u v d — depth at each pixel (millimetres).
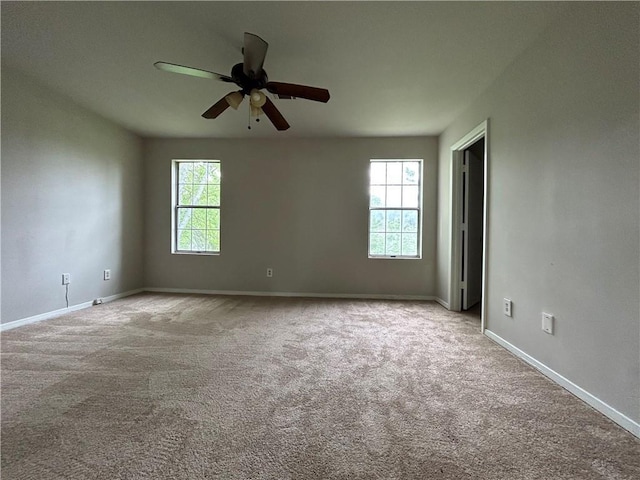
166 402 1697
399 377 2010
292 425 1497
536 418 1567
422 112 3574
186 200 4895
